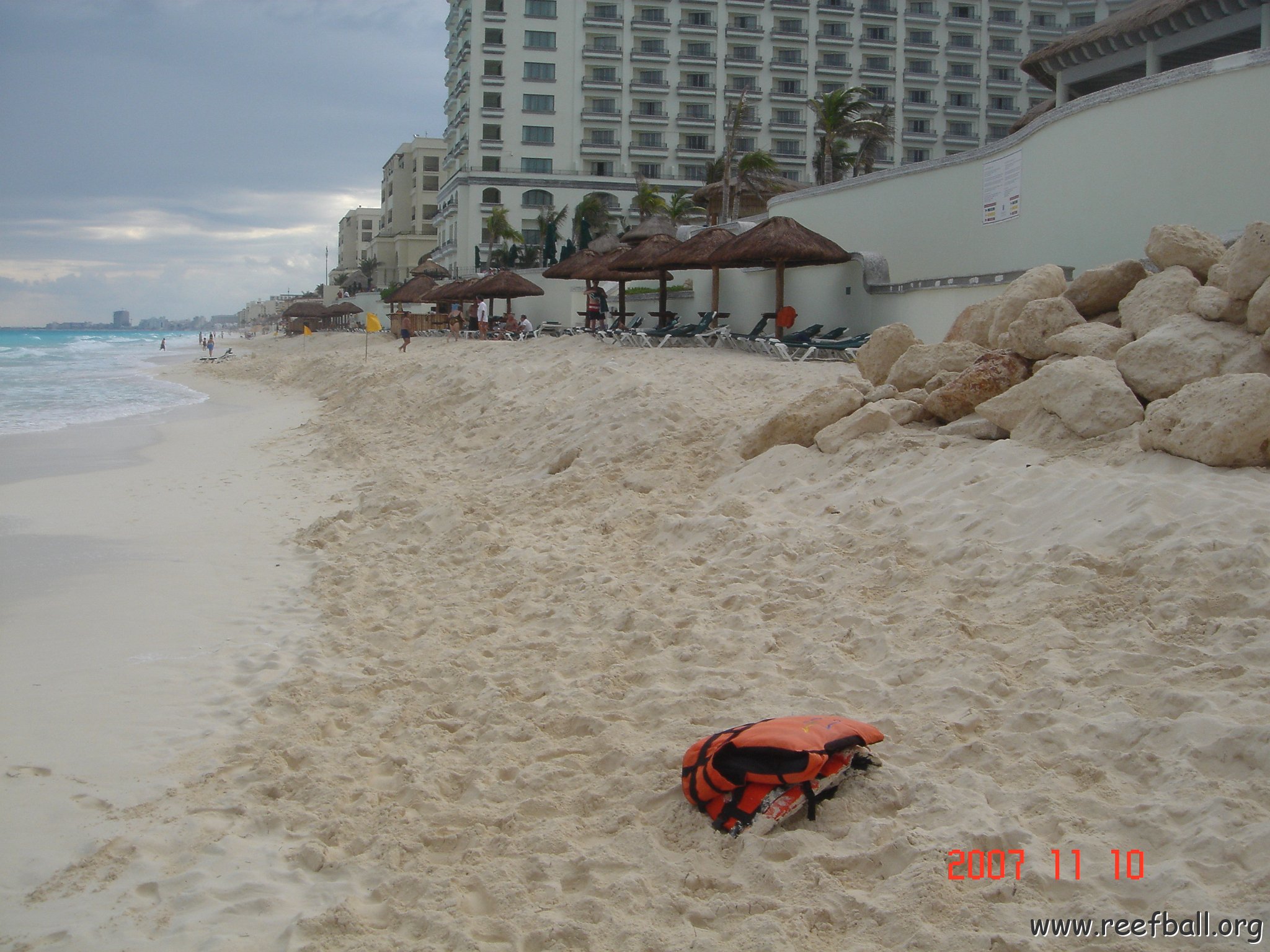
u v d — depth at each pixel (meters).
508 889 3.75
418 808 4.45
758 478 9.51
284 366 35.28
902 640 5.62
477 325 35.72
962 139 67.81
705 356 18.34
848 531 7.46
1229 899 3.18
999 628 5.48
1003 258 17.44
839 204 21.98
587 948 3.40
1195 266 8.98
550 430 13.37
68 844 4.21
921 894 3.39
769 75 66.19
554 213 61.19
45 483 13.14
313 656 6.45
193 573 8.60
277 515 11.02
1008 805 3.93
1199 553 5.47
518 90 64.12
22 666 6.34
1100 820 3.74
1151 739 4.14
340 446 15.60
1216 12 20.78
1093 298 9.65
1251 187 12.48
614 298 32.34
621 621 6.52
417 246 86.25
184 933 3.57
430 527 9.68
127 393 30.70
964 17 68.00
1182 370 7.60
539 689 5.73
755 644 5.89
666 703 5.22
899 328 10.91
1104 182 14.72
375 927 3.61
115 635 6.94
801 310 21.66
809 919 3.38
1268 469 6.50
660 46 65.25
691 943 3.35
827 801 4.07
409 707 5.63
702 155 65.75
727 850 3.90
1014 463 7.70
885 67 67.19
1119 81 25.34
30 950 3.49
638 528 8.92
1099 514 6.38
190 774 4.84
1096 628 5.21
